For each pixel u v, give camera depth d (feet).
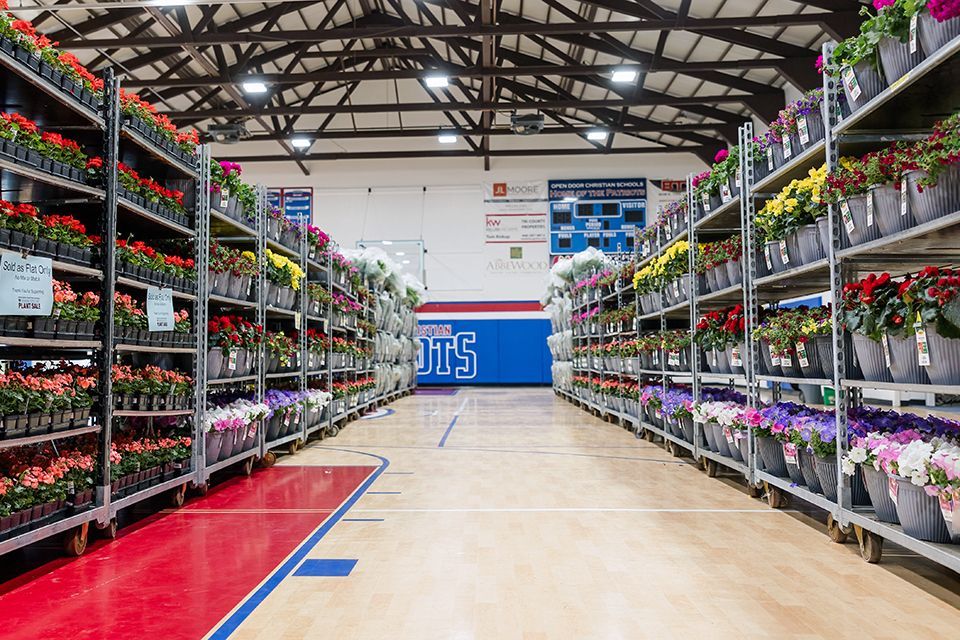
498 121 53.72
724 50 35.70
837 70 9.93
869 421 9.95
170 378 12.46
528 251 54.03
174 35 31.01
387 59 52.42
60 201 10.53
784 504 12.22
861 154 10.45
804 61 32.32
